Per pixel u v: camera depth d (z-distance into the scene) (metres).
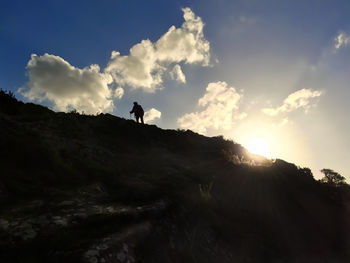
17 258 4.07
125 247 4.95
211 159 14.66
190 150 15.88
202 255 6.54
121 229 5.44
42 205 5.95
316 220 11.22
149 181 8.99
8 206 5.63
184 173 10.67
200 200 8.55
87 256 4.33
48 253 4.31
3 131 8.16
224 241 7.51
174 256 5.90
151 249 5.48
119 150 12.35
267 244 8.27
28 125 10.62
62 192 6.87
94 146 11.34
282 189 11.90
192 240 6.81
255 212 9.80
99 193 7.41
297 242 9.29
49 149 8.42
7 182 6.37
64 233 4.85
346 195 15.29
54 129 11.48
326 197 13.02
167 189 8.27
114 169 9.53
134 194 7.38
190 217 7.61
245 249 7.59
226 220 8.44
